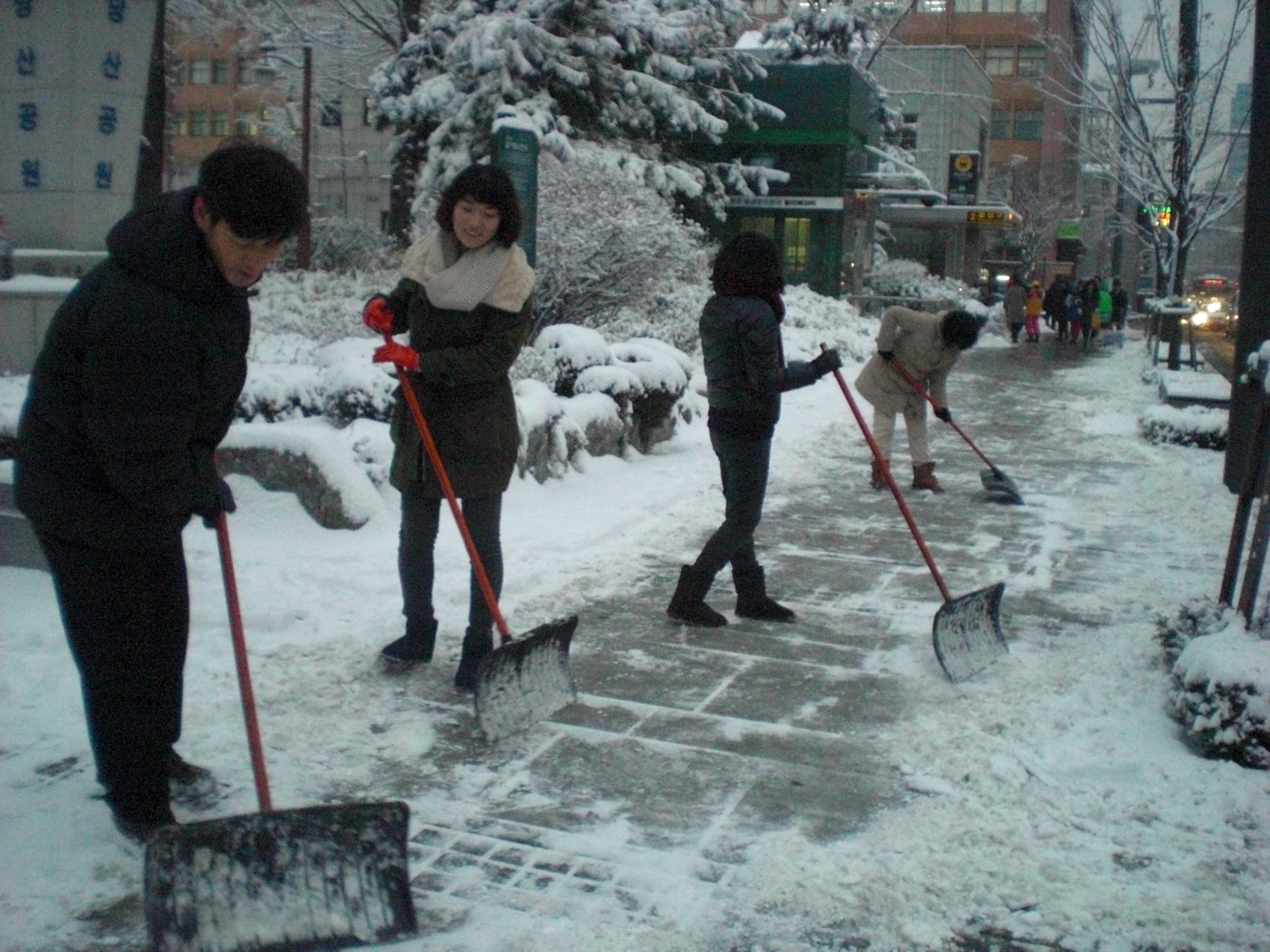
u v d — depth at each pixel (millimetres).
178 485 2973
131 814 3242
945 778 3838
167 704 3422
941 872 3219
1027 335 30281
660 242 12844
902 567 6621
